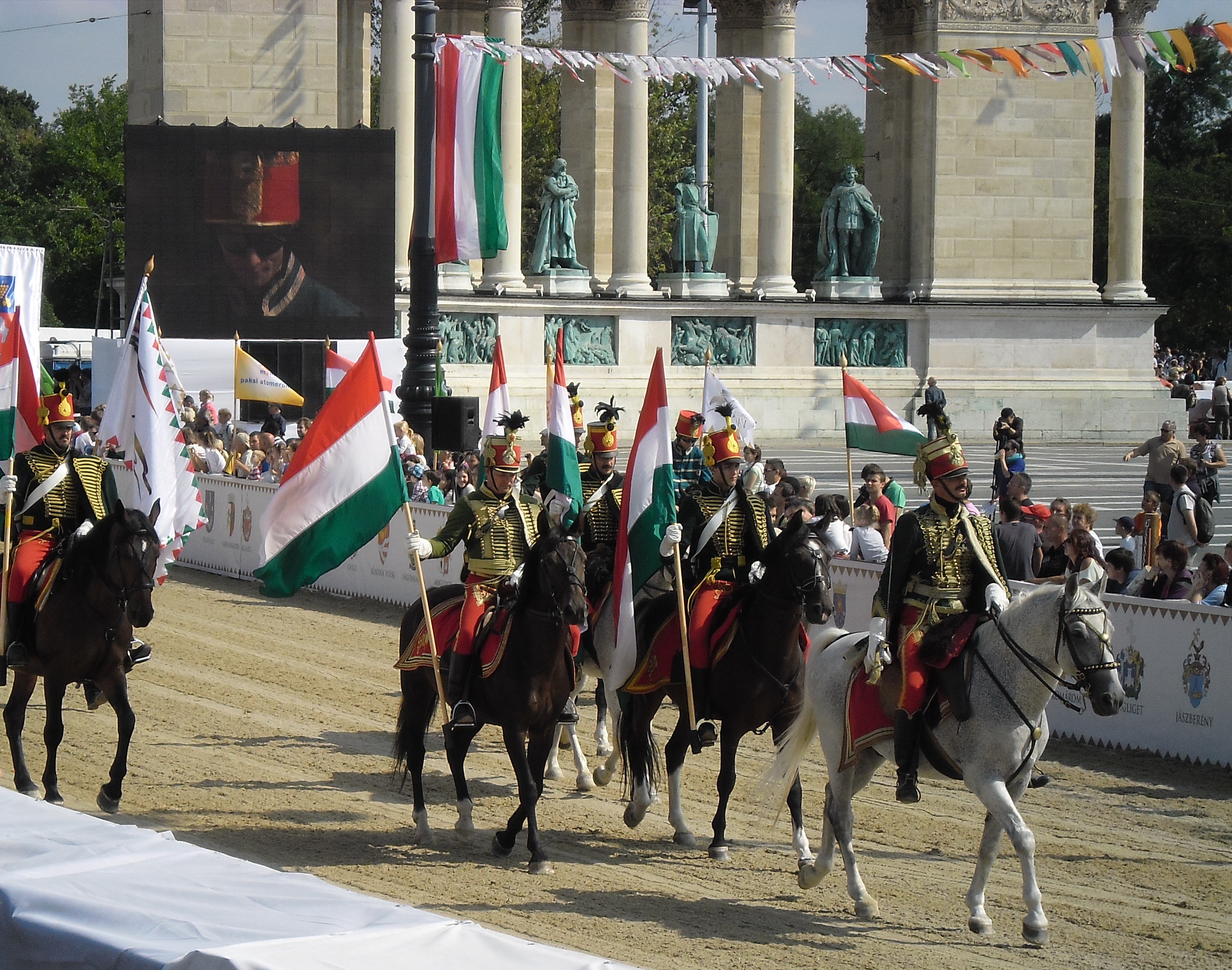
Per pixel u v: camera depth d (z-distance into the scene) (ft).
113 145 341.41
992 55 109.60
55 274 321.73
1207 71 364.17
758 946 38.73
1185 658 59.31
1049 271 194.29
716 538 49.83
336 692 70.08
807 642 49.11
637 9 180.96
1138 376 198.18
